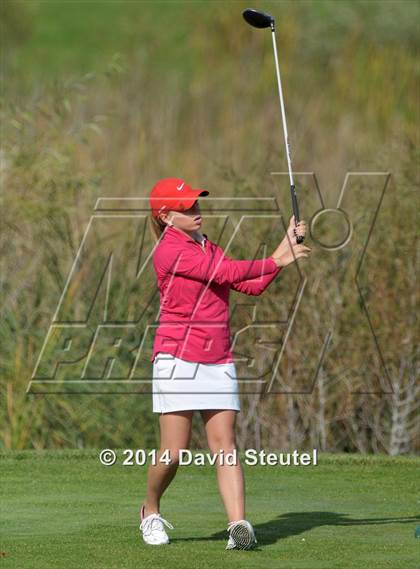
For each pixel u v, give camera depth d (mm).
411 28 72625
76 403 34906
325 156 50562
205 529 22438
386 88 66188
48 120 40312
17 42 84625
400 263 36188
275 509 24688
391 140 41562
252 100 66562
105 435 35031
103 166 44062
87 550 20422
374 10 74188
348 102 66250
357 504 25281
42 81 54469
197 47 76875
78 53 83312
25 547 20703
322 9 75625
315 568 18969
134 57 78812
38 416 34438
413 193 37188
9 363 34688
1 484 27516
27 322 35250
